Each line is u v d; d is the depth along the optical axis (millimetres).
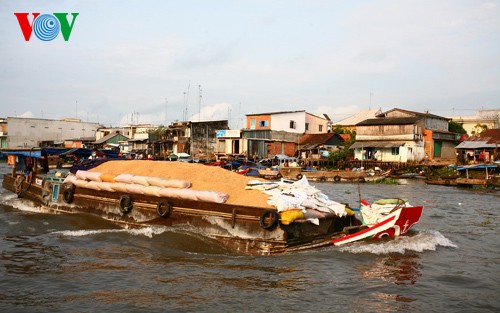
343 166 44438
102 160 15500
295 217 9852
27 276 8594
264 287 8094
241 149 48812
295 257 9812
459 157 41344
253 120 55438
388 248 10703
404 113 48156
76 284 8156
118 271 8945
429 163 41844
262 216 9922
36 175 16875
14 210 15461
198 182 12328
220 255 10156
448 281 8680
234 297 7578
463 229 14422
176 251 10508
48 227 12992
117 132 70562
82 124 80812
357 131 46938
